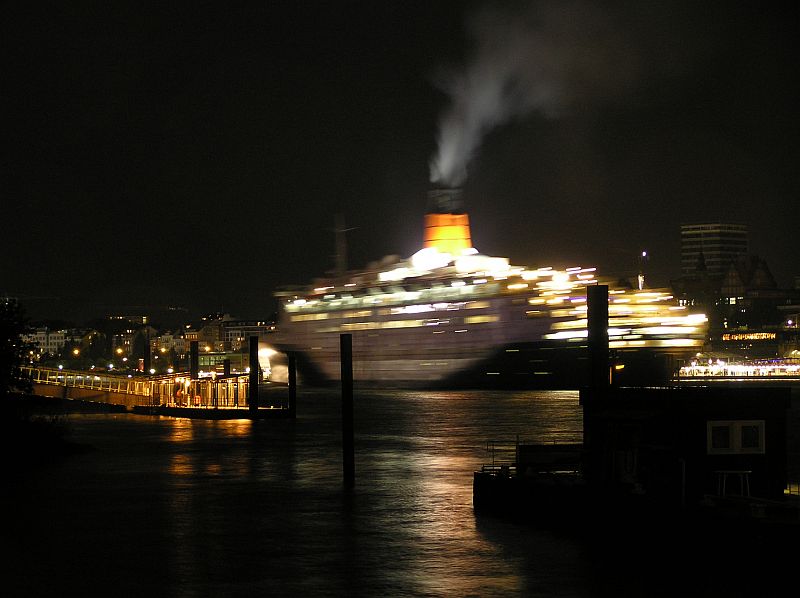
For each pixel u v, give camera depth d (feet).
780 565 119.75
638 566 133.18
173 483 214.28
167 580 134.31
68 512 180.24
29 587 131.64
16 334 283.79
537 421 391.04
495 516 169.99
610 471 147.33
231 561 143.95
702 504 130.62
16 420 280.31
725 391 136.56
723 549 125.39
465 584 129.49
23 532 163.73
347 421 208.74
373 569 138.21
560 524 152.97
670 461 138.10
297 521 171.12
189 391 443.32
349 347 208.64
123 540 157.58
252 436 319.47
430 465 244.83
